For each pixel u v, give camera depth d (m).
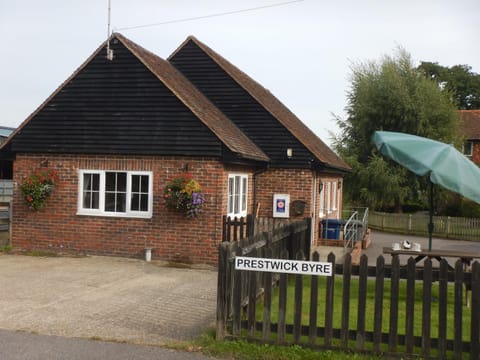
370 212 34.31
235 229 13.54
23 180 14.90
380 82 36.53
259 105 17.67
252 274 6.69
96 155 14.40
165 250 13.91
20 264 12.92
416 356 6.17
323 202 20.91
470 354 6.07
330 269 6.44
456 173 9.59
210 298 9.72
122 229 14.20
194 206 13.34
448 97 37.62
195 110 13.83
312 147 18.14
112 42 14.38
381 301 6.31
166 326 7.66
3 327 7.38
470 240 28.64
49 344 6.63
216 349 6.42
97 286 10.49
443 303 6.16
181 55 18.38
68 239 14.59
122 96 14.25
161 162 13.95
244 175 16.12
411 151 9.95
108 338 6.93
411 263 6.23
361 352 6.31
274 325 6.66
